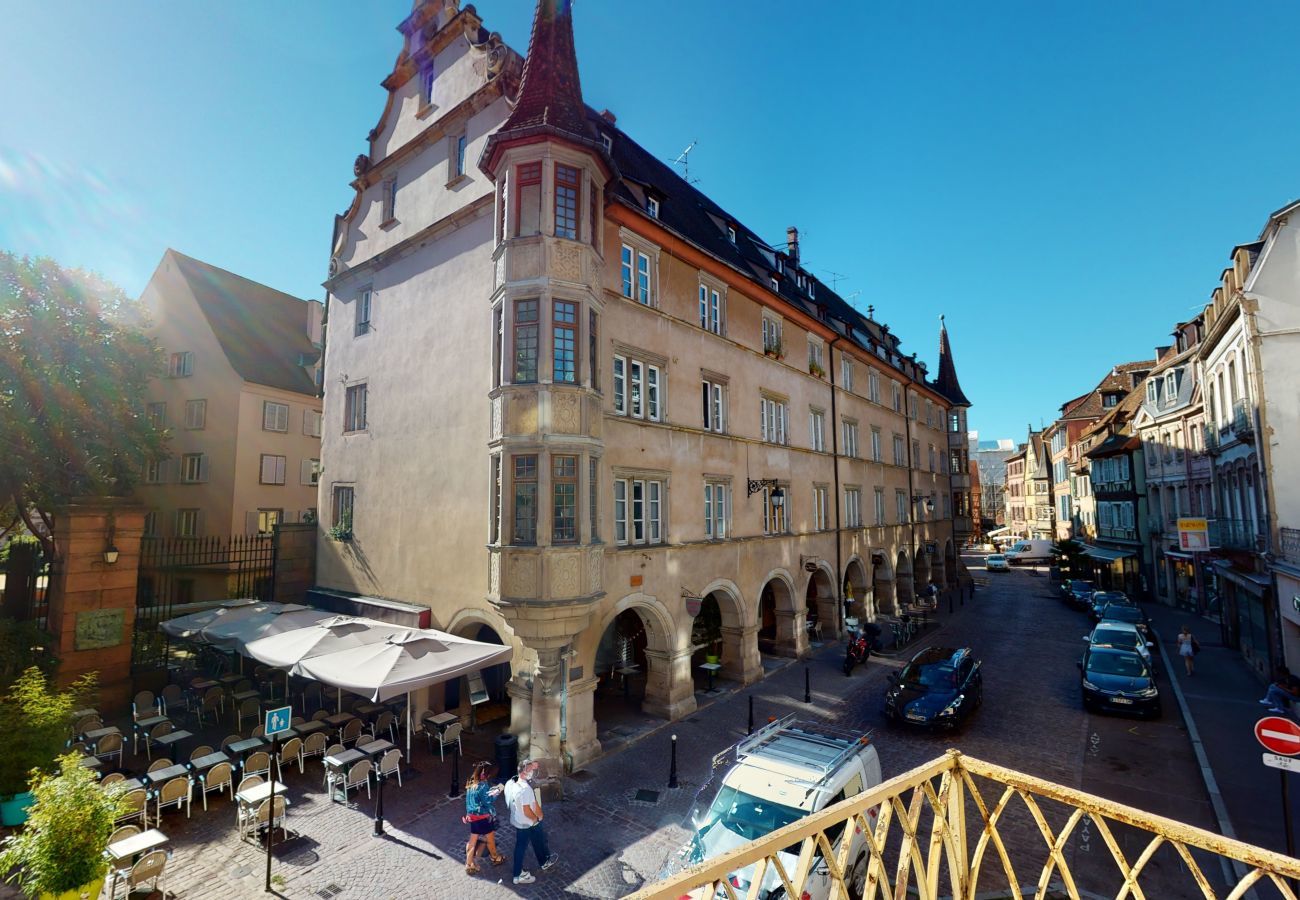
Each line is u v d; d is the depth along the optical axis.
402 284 17.83
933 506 38.78
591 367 13.71
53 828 7.18
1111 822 10.66
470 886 8.92
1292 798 11.33
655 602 15.52
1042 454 68.69
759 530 20.14
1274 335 19.03
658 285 16.73
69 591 14.52
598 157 13.78
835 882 3.11
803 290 27.62
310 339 33.22
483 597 14.26
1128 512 39.09
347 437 19.23
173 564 22.61
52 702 10.69
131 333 18.56
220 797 11.42
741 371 20.09
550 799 11.52
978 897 8.76
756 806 8.07
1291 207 18.88
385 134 19.59
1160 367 33.22
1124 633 19.61
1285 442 18.59
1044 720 15.68
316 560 19.81
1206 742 14.12
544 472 12.50
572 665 13.12
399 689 10.91
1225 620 24.67
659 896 2.38
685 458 17.12
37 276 16.81
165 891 8.69
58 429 16.55
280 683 16.77
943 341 46.59
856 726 15.21
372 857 9.61
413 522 16.42
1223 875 9.10
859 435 28.70
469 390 15.15
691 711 16.22
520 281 12.99
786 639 21.75
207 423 28.34
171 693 15.23
